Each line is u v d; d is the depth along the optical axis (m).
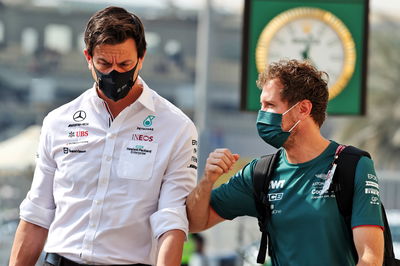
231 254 28.52
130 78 9.12
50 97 94.06
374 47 68.81
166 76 98.75
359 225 8.79
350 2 15.82
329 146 9.25
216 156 9.43
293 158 9.30
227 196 9.80
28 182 41.66
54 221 9.55
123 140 9.44
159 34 98.81
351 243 9.04
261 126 9.30
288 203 9.19
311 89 9.21
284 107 9.20
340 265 9.02
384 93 68.38
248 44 15.64
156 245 9.55
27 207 9.81
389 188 33.31
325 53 15.82
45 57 94.56
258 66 15.62
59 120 9.66
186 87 98.81
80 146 9.46
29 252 9.78
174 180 9.48
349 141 69.44
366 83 15.89
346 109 15.95
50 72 94.50
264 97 9.30
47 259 9.54
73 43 95.62
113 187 9.33
